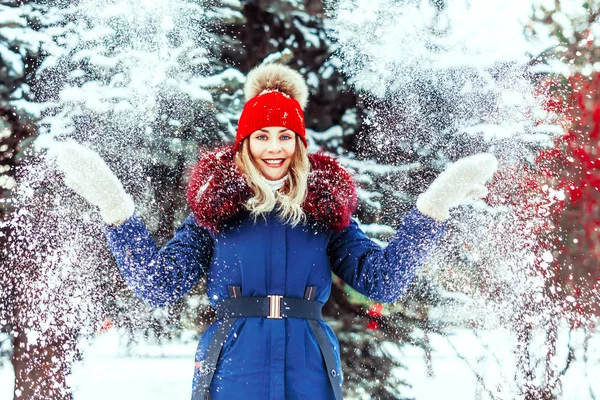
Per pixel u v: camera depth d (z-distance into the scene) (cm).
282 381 187
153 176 313
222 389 189
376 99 328
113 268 313
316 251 205
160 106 311
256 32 347
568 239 355
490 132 312
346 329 330
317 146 338
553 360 321
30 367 310
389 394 328
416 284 318
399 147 328
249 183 208
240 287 199
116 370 529
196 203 207
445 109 320
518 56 318
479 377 318
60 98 307
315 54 347
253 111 214
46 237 310
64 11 316
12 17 315
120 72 309
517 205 321
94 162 188
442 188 197
